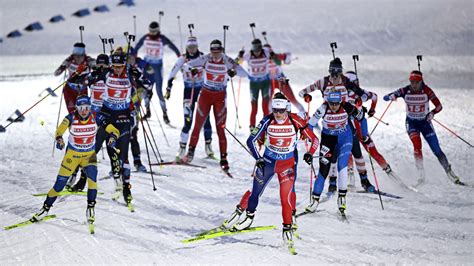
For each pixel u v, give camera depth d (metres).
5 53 69.12
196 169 32.69
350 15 87.00
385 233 23.89
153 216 25.44
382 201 27.91
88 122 23.52
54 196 24.09
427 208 26.89
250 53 40.00
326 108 26.09
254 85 40.03
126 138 26.72
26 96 50.09
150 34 43.31
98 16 86.12
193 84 35.38
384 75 60.19
